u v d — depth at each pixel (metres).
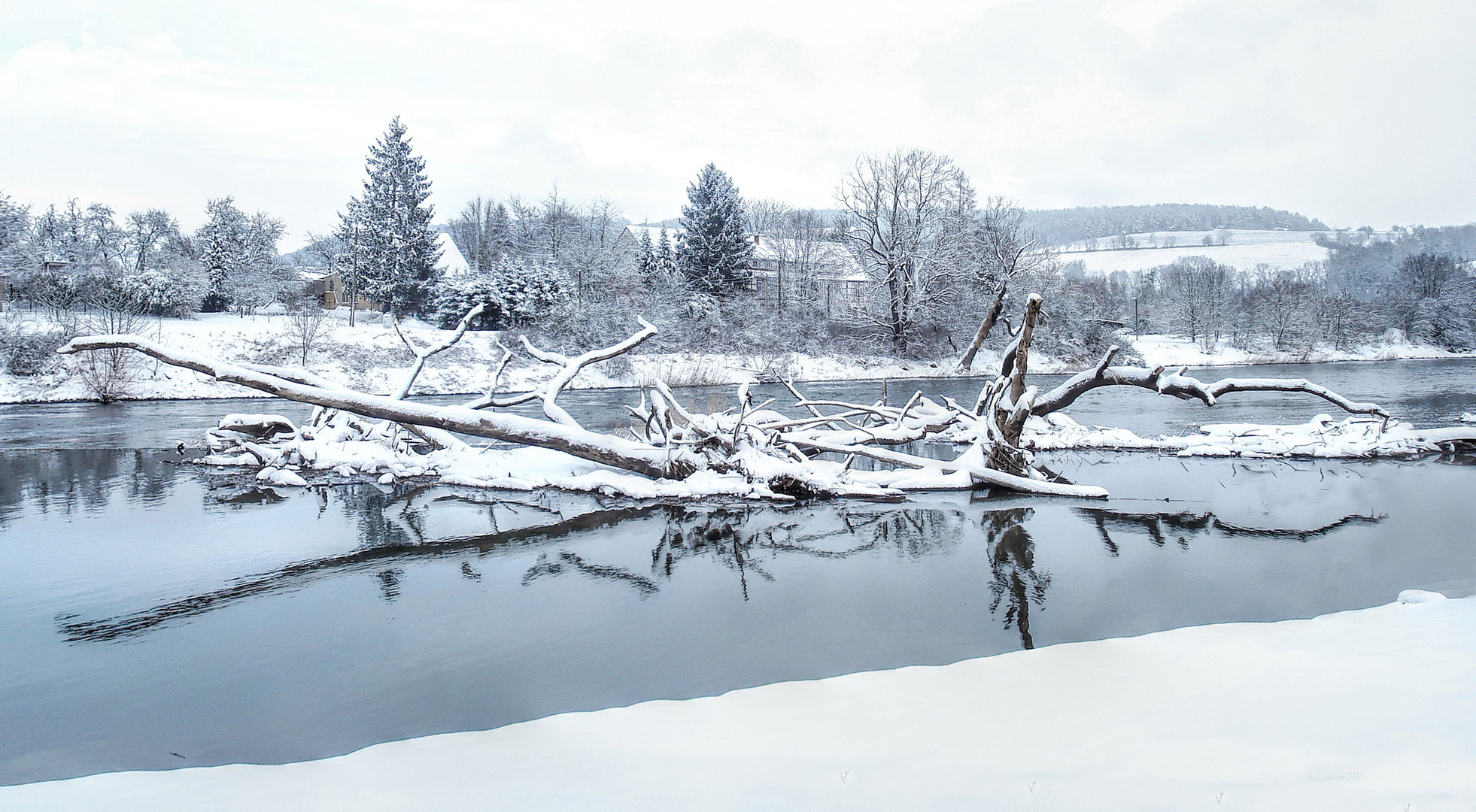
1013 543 9.58
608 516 11.34
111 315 35.81
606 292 53.25
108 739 4.74
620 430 20.83
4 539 9.90
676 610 7.08
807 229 67.31
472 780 3.55
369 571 8.45
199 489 13.47
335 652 6.14
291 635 6.52
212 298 57.44
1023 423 13.69
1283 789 2.81
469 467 14.20
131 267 61.19
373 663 5.89
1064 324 55.47
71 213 68.62
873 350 52.25
